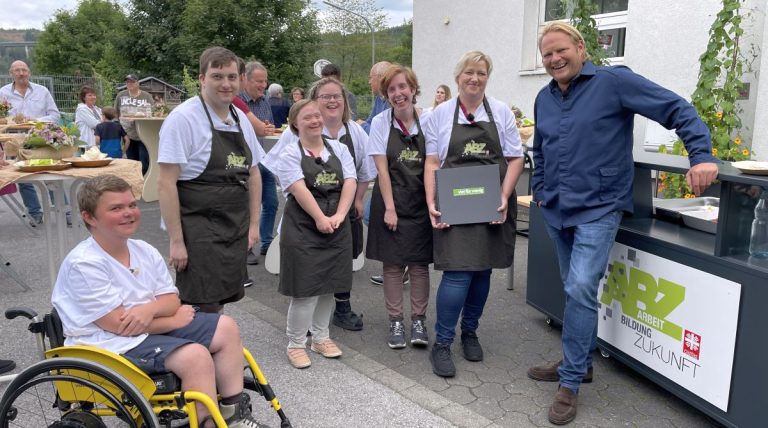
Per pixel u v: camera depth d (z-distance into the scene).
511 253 3.56
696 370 2.84
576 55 2.87
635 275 3.20
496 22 8.97
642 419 3.00
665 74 6.52
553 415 2.95
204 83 3.05
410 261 3.76
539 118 3.16
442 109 3.55
